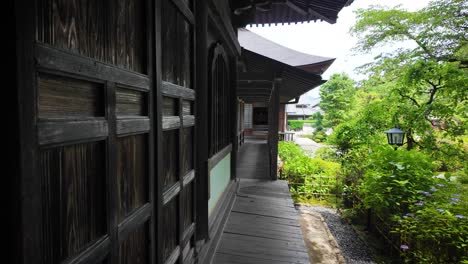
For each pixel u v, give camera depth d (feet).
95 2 2.87
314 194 24.13
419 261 10.43
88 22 2.75
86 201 2.72
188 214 6.75
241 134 41.96
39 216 2.05
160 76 4.50
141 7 3.99
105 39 3.07
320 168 29.17
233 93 15.84
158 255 4.46
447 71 18.72
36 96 2.02
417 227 10.63
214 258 8.98
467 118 20.29
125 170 3.50
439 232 9.71
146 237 4.16
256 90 29.55
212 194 10.80
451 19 21.79
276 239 10.55
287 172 25.46
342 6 13.32
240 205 14.48
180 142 5.77
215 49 9.80
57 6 2.29
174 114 5.64
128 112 3.61
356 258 14.02
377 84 30.09
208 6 8.40
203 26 7.89
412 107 21.49
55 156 2.28
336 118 67.77
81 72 2.54
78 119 2.50
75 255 2.51
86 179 2.72
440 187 13.00
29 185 1.93
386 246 14.47
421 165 14.67
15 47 1.81
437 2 22.41
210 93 9.71
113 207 3.13
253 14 13.78
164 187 4.95
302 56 51.24
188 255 6.53
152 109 4.27
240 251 9.52
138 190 3.89
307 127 135.23
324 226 18.10
